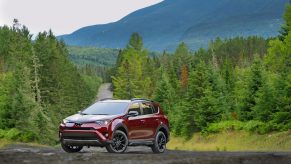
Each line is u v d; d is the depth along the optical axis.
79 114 17.56
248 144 41.34
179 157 14.12
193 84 51.97
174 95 69.88
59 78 77.38
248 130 43.38
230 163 13.03
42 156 14.38
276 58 35.72
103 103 18.09
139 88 94.25
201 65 52.59
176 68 137.75
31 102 50.34
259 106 42.41
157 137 18.73
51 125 51.84
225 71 77.94
